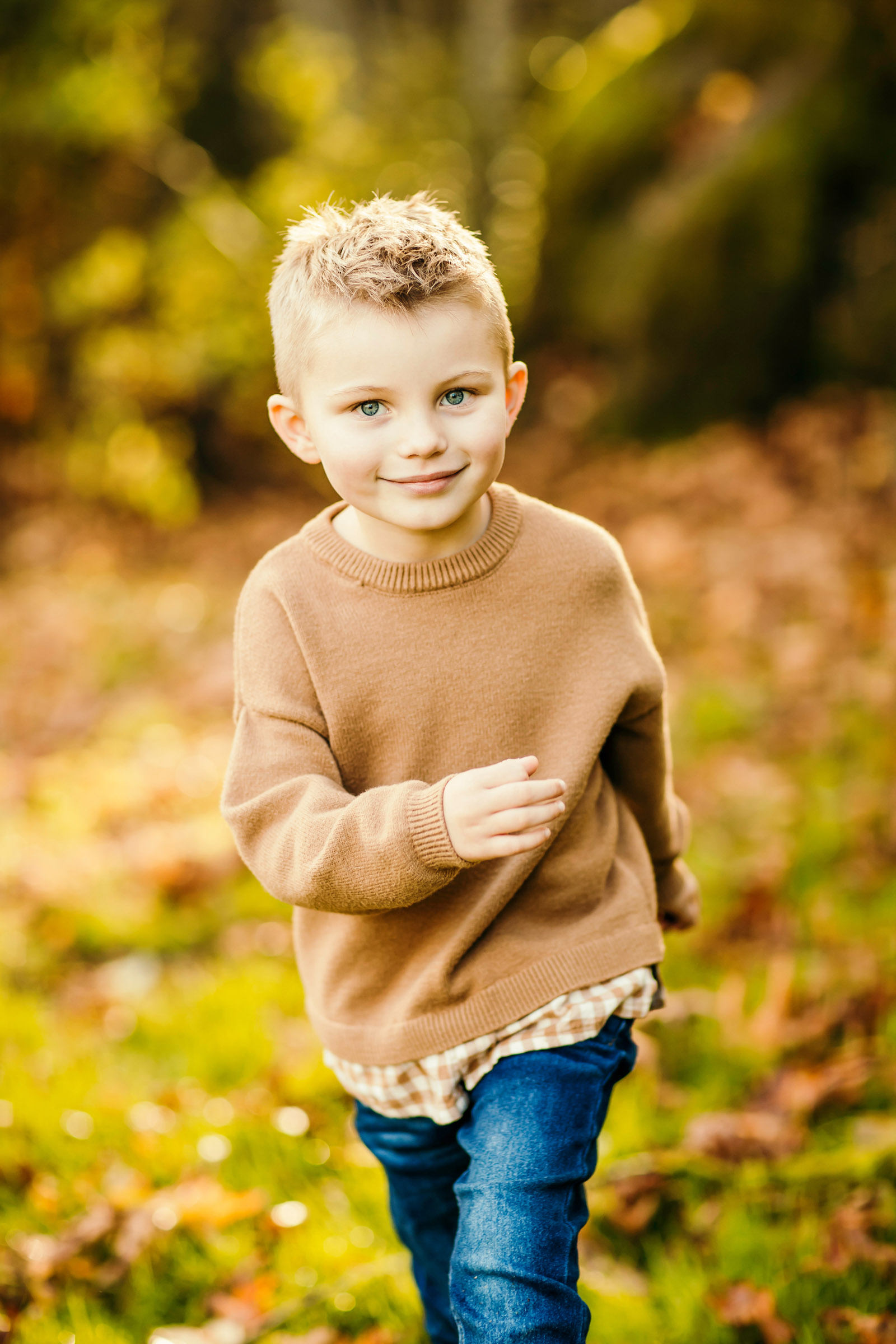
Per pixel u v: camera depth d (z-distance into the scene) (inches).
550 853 82.3
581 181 471.8
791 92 430.6
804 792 194.5
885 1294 102.0
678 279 426.3
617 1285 106.6
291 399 78.2
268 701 79.0
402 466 73.2
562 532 83.7
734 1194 114.8
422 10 587.5
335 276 73.0
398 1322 104.8
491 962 80.1
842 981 144.3
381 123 527.2
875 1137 119.6
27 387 423.5
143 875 195.3
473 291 73.5
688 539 330.3
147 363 429.7
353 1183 121.3
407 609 79.7
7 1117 132.7
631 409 435.5
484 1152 75.6
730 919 161.6
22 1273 111.1
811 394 409.7
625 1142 122.7
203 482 462.0
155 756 245.9
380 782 81.3
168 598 347.9
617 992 80.2
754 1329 100.1
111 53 412.8
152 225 434.0
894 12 390.3
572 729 81.3
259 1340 103.3
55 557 396.8
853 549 289.6
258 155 507.8
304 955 88.3
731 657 253.0
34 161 403.2
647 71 471.8
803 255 412.8
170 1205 117.5
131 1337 105.2
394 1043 81.8
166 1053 148.1
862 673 231.0
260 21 514.0
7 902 190.9
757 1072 132.1
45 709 276.7
